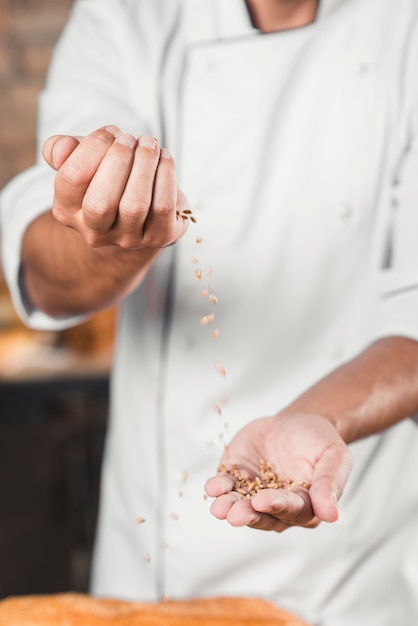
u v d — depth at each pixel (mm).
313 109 1121
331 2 1143
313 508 730
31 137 3102
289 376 1131
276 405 1127
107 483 1226
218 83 1141
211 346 1133
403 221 1084
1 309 2742
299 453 809
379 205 1126
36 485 2469
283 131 1126
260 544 1081
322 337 1130
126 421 1194
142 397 1172
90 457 2570
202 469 1131
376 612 1102
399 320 991
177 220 759
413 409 918
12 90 3074
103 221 722
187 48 1160
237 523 706
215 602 969
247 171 1125
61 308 1033
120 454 1198
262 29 1155
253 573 1091
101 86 1171
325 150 1117
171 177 718
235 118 1131
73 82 1178
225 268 1128
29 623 892
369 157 1117
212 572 1104
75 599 957
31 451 2557
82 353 2539
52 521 2396
